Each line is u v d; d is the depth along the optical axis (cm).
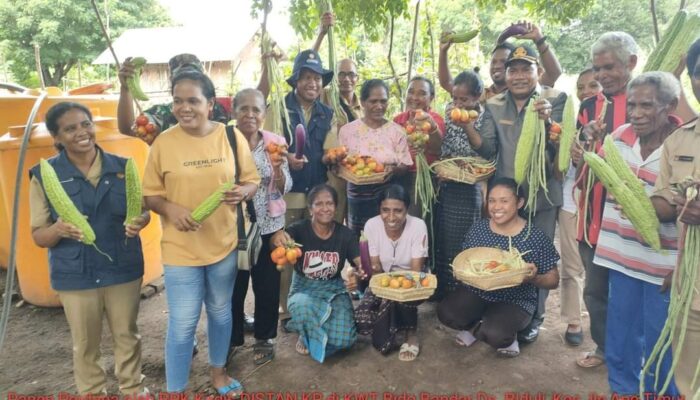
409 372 347
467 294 364
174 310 281
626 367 292
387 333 364
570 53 1784
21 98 473
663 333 226
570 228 372
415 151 395
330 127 422
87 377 292
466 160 386
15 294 495
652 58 287
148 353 382
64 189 268
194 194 268
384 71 846
